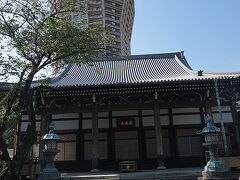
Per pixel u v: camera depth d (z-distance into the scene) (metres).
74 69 25.42
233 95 18.03
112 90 17.05
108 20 68.12
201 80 15.98
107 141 18.77
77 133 18.70
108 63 27.03
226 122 18.33
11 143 24.11
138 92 17.55
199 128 18.53
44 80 11.58
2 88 13.52
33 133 11.01
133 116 19.17
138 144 18.64
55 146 10.65
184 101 17.88
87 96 17.61
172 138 18.56
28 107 11.29
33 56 11.05
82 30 11.95
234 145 17.91
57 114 19.11
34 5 11.31
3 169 9.36
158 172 13.67
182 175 12.72
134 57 28.17
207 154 14.88
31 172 14.81
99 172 15.78
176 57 27.16
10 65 10.45
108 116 19.23
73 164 18.02
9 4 10.90
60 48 11.34
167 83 16.17
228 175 9.02
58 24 11.25
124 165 15.96
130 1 79.38
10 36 10.73
